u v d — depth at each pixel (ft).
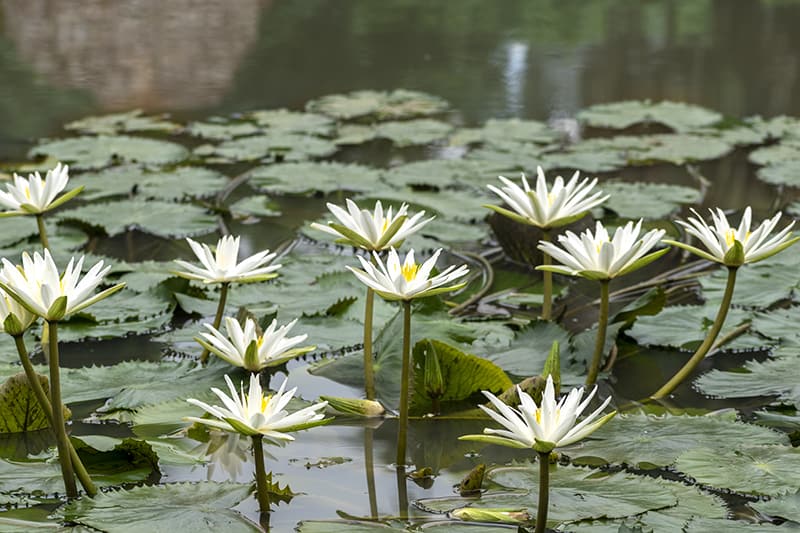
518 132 28.91
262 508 20.95
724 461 22.49
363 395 25.48
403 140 28.76
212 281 25.35
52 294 19.33
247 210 27.43
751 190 27.89
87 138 28.78
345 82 30.76
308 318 25.96
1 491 21.88
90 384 25.43
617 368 25.67
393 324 25.71
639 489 21.17
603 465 23.25
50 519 20.42
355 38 32.76
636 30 33.14
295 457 24.48
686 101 29.99
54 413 20.83
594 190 27.68
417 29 33.50
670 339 25.86
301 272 26.50
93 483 22.48
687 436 24.00
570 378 25.50
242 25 34.24
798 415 25.30
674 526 19.57
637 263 24.71
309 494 22.26
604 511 20.29
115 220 27.17
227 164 28.58
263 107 29.91
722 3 39.29
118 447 23.24
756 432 24.02
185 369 25.54
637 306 25.68
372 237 23.86
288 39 32.73
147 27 33.94
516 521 20.24
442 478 23.20
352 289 26.21
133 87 30.55
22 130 29.19
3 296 19.99
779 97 30.09
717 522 19.71
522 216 25.46
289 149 28.68
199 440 25.17
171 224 27.17
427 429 25.27
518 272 26.76
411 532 19.99
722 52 31.89
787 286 26.17
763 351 25.79
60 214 27.22
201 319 26.13
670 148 28.48
